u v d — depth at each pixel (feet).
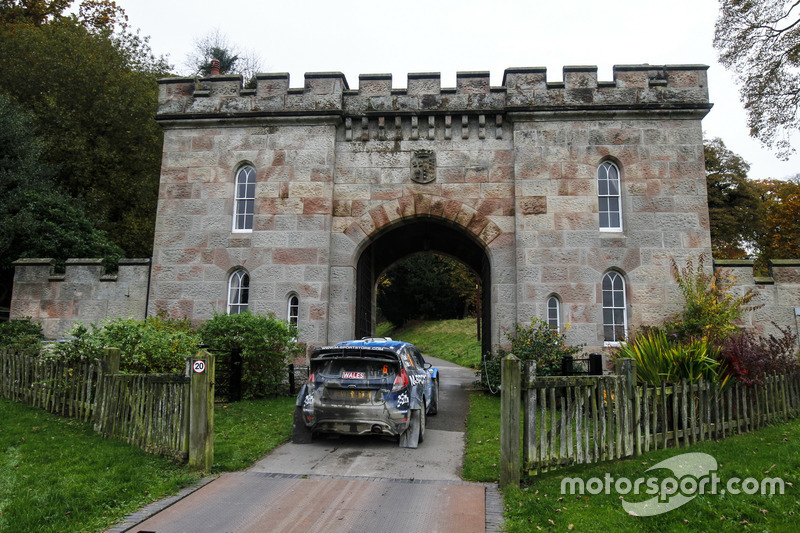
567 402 23.17
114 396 28.14
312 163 48.98
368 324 57.67
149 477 22.47
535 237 46.37
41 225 57.82
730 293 44.27
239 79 50.31
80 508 19.12
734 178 108.17
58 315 49.24
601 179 47.65
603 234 46.14
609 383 24.20
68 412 31.50
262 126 49.96
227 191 49.37
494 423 33.58
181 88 50.75
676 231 45.80
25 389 34.86
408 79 49.44
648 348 29.78
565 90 47.55
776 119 58.39
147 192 85.76
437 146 48.93
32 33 78.33
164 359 33.73
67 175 80.02
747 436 27.48
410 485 22.63
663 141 46.98
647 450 24.86
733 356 29.37
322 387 28.94
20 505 18.65
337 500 20.81
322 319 46.75
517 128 47.93
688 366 28.19
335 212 48.83
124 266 49.39
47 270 50.01
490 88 48.57
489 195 47.98
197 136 50.37
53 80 76.89
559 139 47.47
